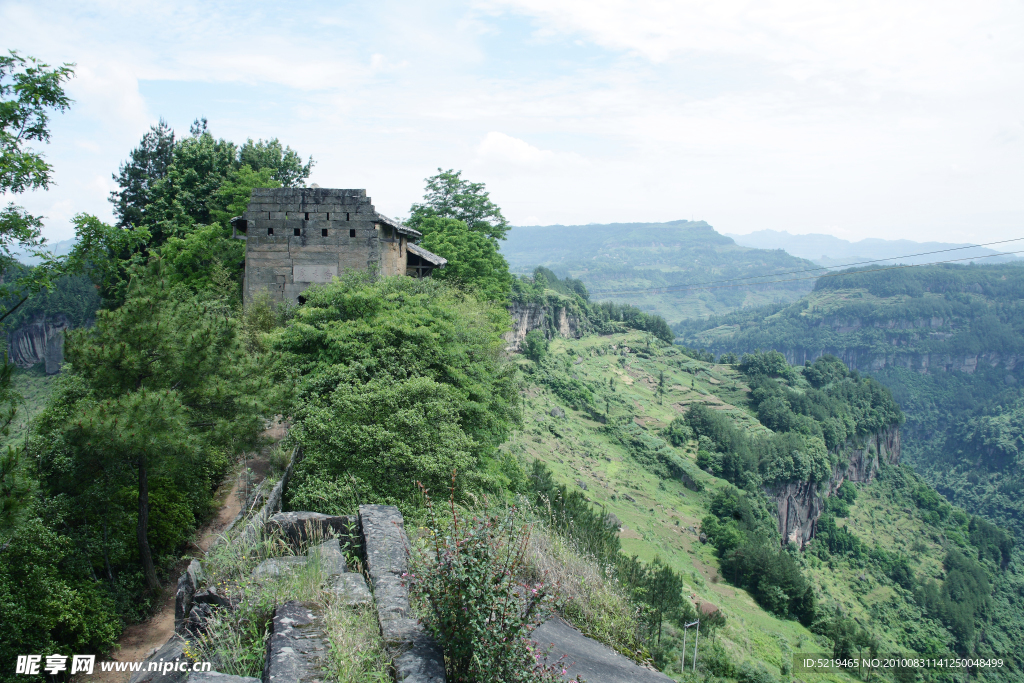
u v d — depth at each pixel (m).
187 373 17.27
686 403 190.75
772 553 102.94
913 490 199.00
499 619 7.37
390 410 19.05
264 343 24.30
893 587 136.50
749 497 141.38
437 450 18.25
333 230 31.91
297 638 6.88
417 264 40.69
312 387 21.41
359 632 7.06
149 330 16.94
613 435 149.25
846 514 173.25
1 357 14.74
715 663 33.44
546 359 180.00
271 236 31.94
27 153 20.05
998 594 151.12
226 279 32.94
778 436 165.75
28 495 13.95
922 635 118.88
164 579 17.89
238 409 17.86
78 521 16.95
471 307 31.52
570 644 10.91
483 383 25.31
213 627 7.40
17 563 14.73
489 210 56.25
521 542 10.05
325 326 24.00
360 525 10.20
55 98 21.08
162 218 43.00
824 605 116.56
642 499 115.75
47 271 21.23
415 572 8.26
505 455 29.12
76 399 16.44
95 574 16.72
